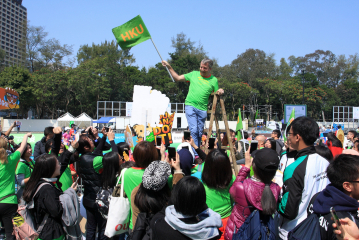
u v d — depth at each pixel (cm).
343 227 197
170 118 652
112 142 447
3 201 432
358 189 214
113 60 5759
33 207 333
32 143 1576
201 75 512
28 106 5025
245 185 273
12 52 13475
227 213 315
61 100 5147
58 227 329
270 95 6238
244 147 548
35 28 5588
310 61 7669
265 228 255
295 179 274
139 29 607
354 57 7625
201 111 511
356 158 220
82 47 6775
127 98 5641
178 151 396
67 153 446
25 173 497
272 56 7031
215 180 304
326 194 226
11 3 13312
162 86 5688
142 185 291
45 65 5797
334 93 6538
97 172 415
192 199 230
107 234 329
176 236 231
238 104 6062
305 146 292
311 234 226
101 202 366
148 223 275
